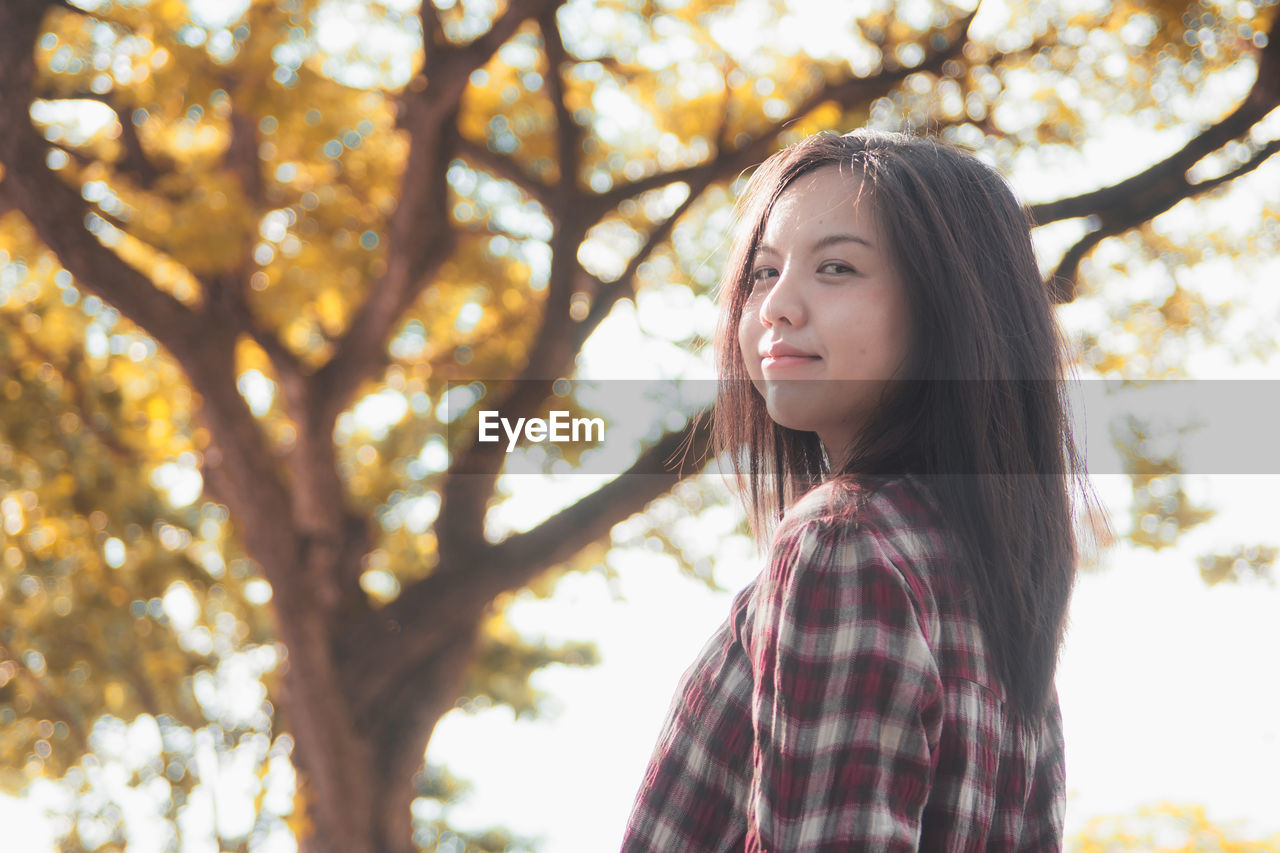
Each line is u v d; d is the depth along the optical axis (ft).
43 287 28.81
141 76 18.52
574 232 25.48
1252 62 21.27
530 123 27.94
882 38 24.53
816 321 2.68
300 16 18.31
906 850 2.17
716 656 2.73
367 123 26.02
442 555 25.13
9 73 18.21
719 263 27.53
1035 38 23.50
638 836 2.68
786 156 3.01
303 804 24.86
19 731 33.99
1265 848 17.92
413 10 24.71
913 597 2.33
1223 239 27.17
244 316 23.38
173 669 34.78
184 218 19.56
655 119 28.14
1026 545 2.62
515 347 30.42
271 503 23.15
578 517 23.72
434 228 23.89
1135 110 23.45
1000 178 2.98
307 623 23.76
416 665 25.98
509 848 63.57
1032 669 2.63
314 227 25.41
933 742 2.30
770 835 2.25
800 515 2.53
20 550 30.35
